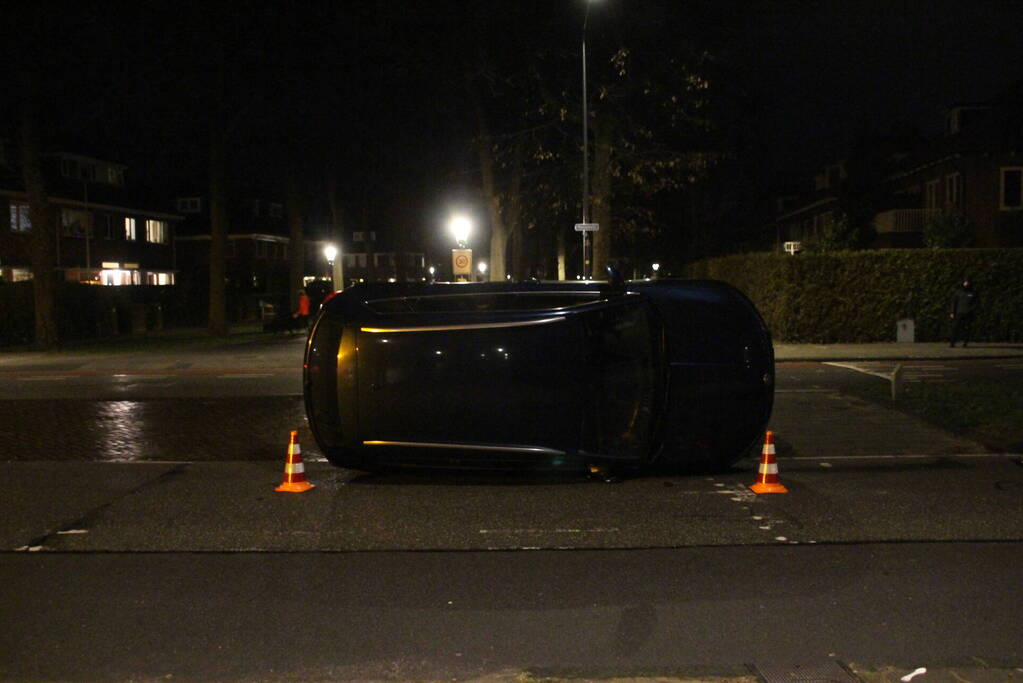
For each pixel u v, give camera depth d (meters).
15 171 42.12
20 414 13.60
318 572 6.00
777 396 14.46
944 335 25.97
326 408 8.20
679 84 26.48
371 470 8.52
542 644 4.78
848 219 38.06
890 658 4.56
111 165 50.28
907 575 5.81
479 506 7.59
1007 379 16.89
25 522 7.24
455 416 7.95
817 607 5.27
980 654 4.61
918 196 40.03
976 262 25.72
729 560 6.15
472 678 4.39
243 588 5.70
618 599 5.43
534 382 7.90
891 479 8.52
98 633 4.99
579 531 6.84
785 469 9.02
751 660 4.55
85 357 25.19
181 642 4.86
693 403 8.47
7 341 30.27
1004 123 35.19
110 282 49.12
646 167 29.36
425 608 5.32
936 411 12.19
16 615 5.27
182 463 9.60
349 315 8.19
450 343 7.96
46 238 29.02
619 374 8.48
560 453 7.95
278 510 7.54
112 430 11.98
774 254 26.70
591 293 8.84
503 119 32.78
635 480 8.52
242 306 49.59
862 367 20.00
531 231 55.59
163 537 6.81
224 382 18.33
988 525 6.93
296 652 4.71
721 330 8.66
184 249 67.56
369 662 4.59
